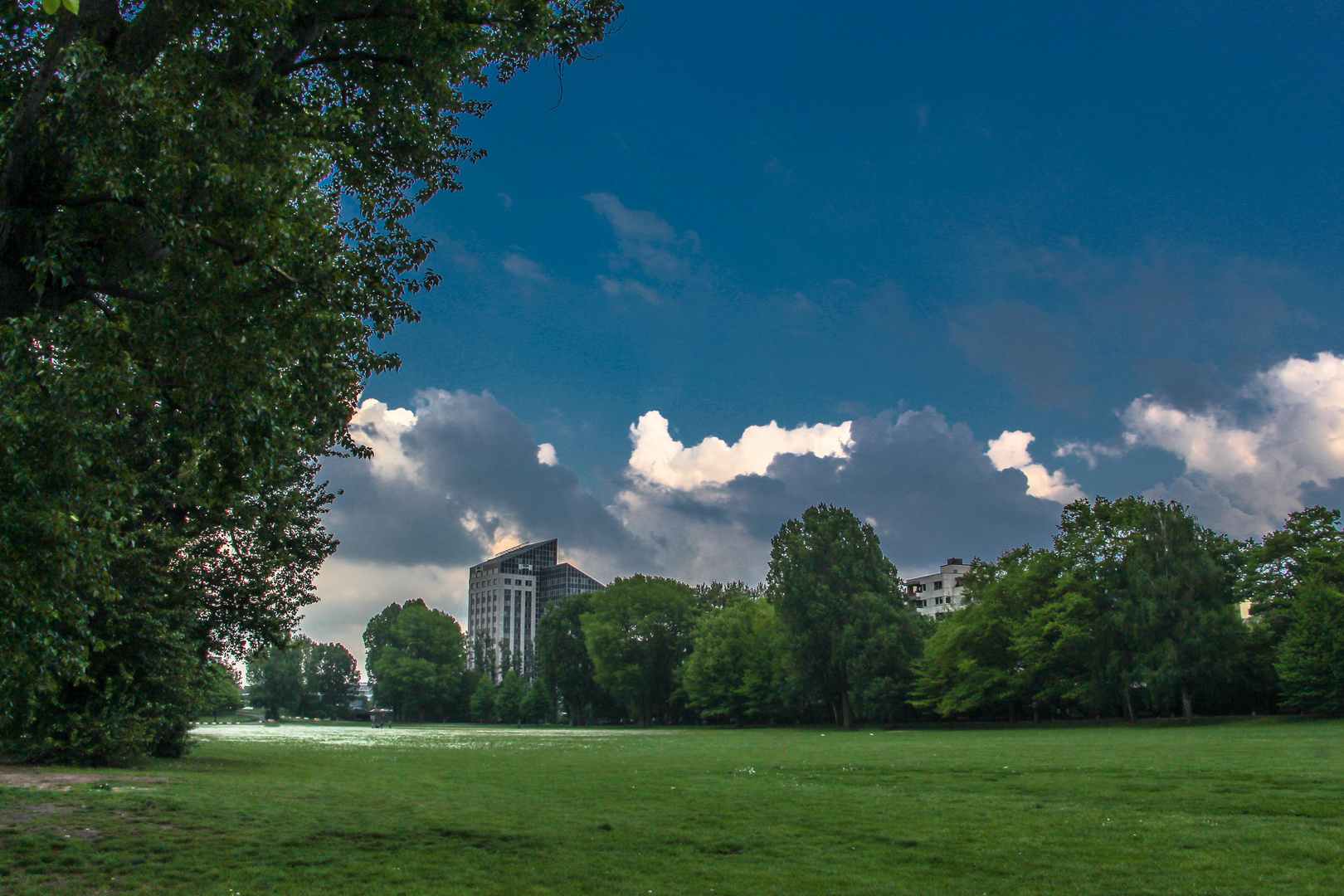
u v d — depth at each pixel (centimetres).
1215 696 6800
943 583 16638
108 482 1261
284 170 1315
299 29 1602
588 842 1358
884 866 1159
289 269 1357
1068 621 6831
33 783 1911
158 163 1159
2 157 1131
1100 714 7162
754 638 10056
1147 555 6700
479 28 1805
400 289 1995
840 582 8819
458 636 15038
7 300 1184
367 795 2028
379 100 1859
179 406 1300
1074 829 1424
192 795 1853
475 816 1666
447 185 2177
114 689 2525
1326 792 1753
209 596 3119
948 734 6100
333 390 1502
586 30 1956
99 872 1084
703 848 1311
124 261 1284
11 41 1245
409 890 1009
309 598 3441
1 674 1223
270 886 1022
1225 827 1398
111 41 1299
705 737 6725
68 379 1110
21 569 1104
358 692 17638
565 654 13162
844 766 2917
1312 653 5769
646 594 11844
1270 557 6781
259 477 1398
